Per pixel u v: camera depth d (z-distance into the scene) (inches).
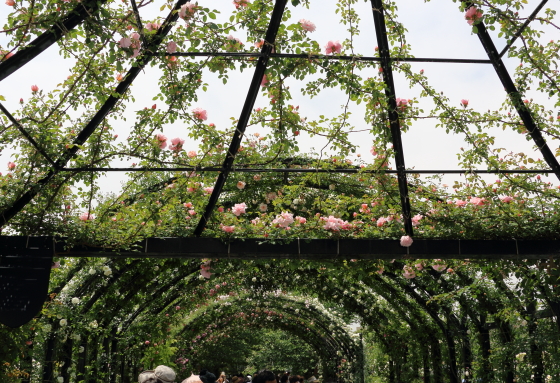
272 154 193.6
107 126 167.5
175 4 127.6
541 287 231.8
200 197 188.1
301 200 212.7
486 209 194.2
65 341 274.2
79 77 144.8
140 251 188.1
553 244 189.6
